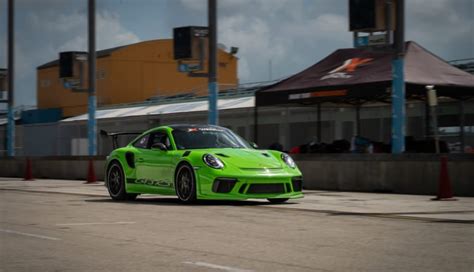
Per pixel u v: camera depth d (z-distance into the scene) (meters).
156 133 12.50
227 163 11.06
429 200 12.62
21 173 28.11
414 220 8.96
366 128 23.48
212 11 20.33
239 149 11.73
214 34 20.38
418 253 6.17
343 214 9.79
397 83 15.93
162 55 56.16
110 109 40.59
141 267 5.53
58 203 12.11
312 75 18.53
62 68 28.84
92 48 25.70
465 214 9.84
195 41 21.70
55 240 7.14
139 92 55.25
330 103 21.23
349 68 18.00
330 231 7.77
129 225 8.45
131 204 11.77
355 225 8.38
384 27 15.92
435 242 6.87
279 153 11.78
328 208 10.87
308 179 17.02
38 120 54.97
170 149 11.91
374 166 15.38
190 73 21.86
